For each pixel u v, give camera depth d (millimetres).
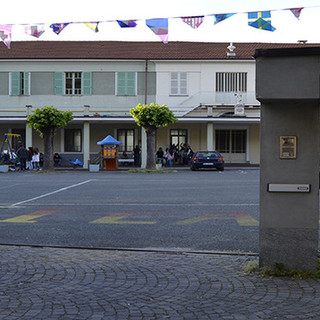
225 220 9570
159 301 4551
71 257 6449
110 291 4895
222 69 34000
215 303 4465
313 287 4887
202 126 35094
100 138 35344
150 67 34281
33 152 31484
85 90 34375
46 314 4227
